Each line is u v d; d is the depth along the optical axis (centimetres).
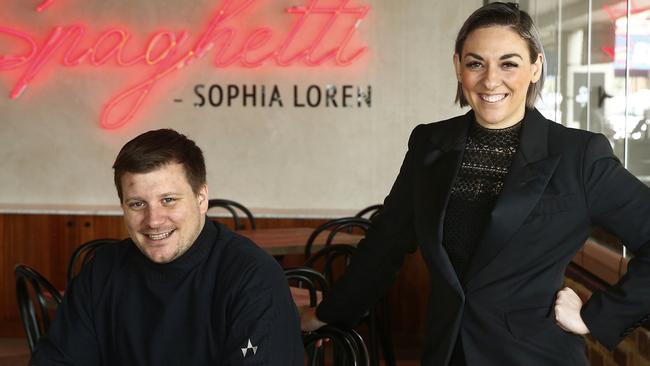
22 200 659
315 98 636
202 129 645
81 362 212
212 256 203
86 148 653
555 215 190
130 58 645
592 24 373
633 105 307
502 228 190
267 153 642
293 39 633
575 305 191
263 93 639
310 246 489
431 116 628
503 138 200
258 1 633
